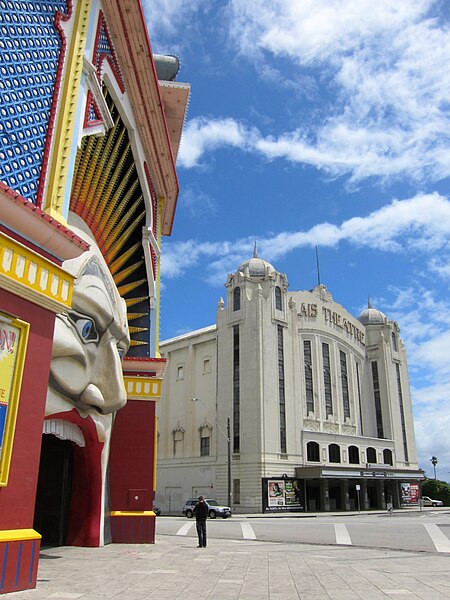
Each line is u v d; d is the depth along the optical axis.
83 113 9.80
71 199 11.35
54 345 9.84
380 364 62.81
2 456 6.92
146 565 10.73
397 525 27.42
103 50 11.64
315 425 50.97
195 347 55.09
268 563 11.91
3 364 7.13
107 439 13.42
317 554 14.68
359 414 58.41
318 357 53.81
